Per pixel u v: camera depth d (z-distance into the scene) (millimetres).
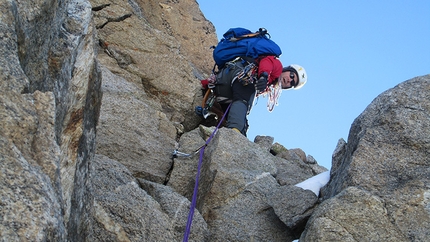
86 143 3812
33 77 3322
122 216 4680
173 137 7617
